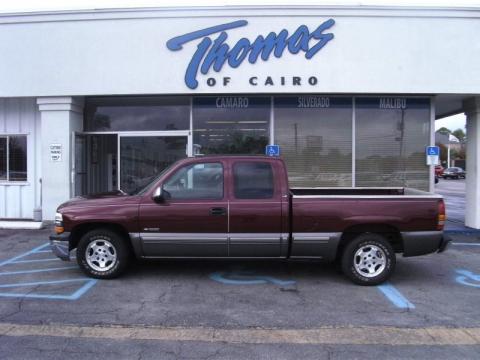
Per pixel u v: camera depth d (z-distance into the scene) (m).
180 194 6.62
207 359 4.17
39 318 5.17
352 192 7.96
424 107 11.51
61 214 6.70
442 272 7.45
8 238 10.05
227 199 6.55
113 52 11.05
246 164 6.68
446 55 10.80
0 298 5.88
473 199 11.60
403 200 6.54
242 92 10.96
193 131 11.65
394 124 11.50
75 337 4.66
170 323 5.05
